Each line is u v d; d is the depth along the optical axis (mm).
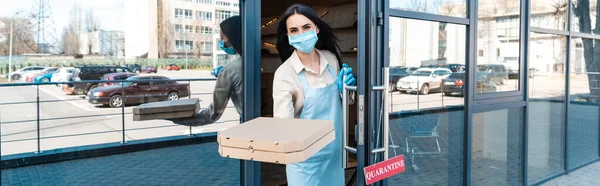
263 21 3549
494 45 3484
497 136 3607
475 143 3385
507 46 3635
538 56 4133
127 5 1910
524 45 3812
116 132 1901
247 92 2273
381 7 2604
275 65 3402
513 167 3816
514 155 3812
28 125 1690
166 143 2059
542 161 4289
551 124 4379
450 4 3076
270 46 3484
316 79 2678
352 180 3242
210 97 2182
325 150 2709
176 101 2074
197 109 2145
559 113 4477
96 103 1843
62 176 1779
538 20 4059
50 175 1749
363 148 2352
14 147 1668
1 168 1645
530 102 4090
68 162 1787
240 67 2270
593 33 4887
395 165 2311
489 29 3428
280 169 3809
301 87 2627
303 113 2645
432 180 3078
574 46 4660
